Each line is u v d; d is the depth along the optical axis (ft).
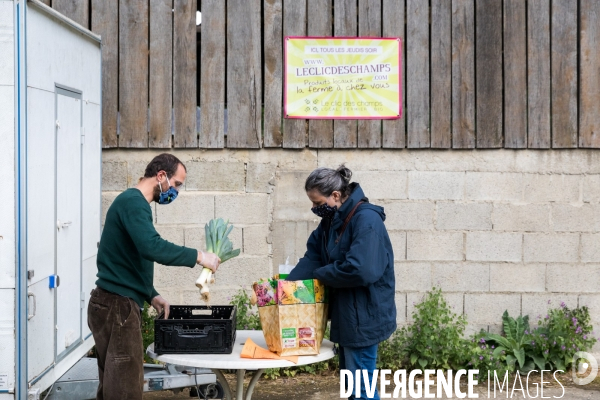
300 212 20.27
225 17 20.20
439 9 20.22
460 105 20.27
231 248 13.71
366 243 12.75
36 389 13.53
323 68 20.16
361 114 20.24
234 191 20.26
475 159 20.34
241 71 20.16
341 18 20.18
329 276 12.72
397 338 20.02
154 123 20.10
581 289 20.44
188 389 18.85
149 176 13.41
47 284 14.34
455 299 20.40
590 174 20.39
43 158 14.14
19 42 13.04
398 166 20.35
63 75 15.46
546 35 20.29
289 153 20.31
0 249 13.07
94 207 17.83
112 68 20.02
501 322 20.40
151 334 19.27
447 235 20.34
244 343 13.60
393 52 20.20
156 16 20.10
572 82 20.30
